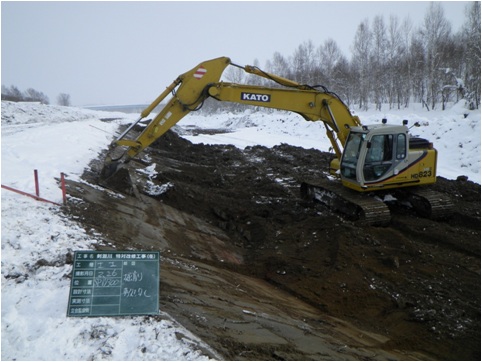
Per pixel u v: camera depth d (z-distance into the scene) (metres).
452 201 11.85
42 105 35.09
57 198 8.97
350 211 10.88
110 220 8.91
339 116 11.35
